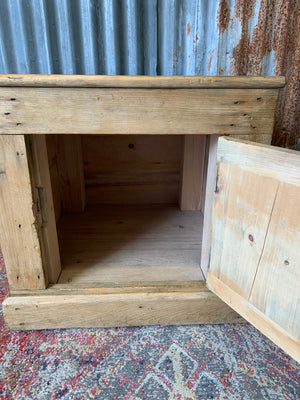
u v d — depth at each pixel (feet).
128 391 2.10
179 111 2.23
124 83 2.10
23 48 3.30
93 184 4.76
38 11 3.14
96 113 2.19
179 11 3.15
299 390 2.13
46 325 2.69
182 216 4.50
